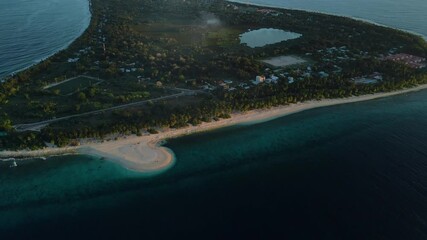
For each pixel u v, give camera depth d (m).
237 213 137.88
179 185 153.25
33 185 153.75
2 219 137.00
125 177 157.88
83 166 164.12
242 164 166.75
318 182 154.12
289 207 140.38
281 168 163.88
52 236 129.38
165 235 128.50
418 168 161.88
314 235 127.88
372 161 167.75
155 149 175.38
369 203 141.62
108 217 137.25
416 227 130.00
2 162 165.62
